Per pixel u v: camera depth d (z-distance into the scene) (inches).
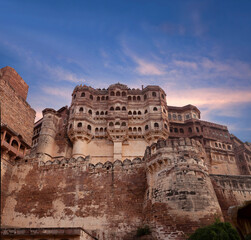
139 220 1220.5
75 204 1346.0
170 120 2792.8
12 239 935.7
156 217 1071.6
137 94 2659.9
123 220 1242.0
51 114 2498.8
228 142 2920.8
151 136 2341.3
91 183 1393.9
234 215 470.9
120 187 1341.0
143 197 1275.8
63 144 2369.6
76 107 2500.0
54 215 1342.3
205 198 1055.6
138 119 2506.2
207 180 1136.2
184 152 1174.3
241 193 1365.7
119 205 1290.6
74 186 1406.3
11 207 1434.5
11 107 1700.3
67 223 1299.2
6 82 1702.8
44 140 2333.9
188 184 1079.0
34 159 1568.7
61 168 1489.9
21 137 1620.3
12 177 1536.7
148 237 1061.8
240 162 2883.9
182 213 1015.0
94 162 2278.5
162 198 1091.3
